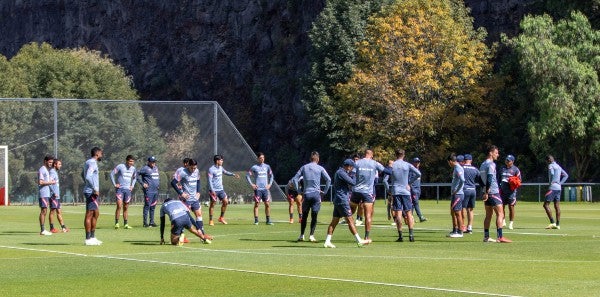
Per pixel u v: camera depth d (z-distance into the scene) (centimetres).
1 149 8156
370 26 11662
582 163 10406
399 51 11375
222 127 8594
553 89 9994
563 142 10319
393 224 5053
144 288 2381
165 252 3394
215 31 17362
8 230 4772
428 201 9656
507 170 4669
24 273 2723
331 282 2470
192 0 17525
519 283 2428
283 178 14762
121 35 18462
